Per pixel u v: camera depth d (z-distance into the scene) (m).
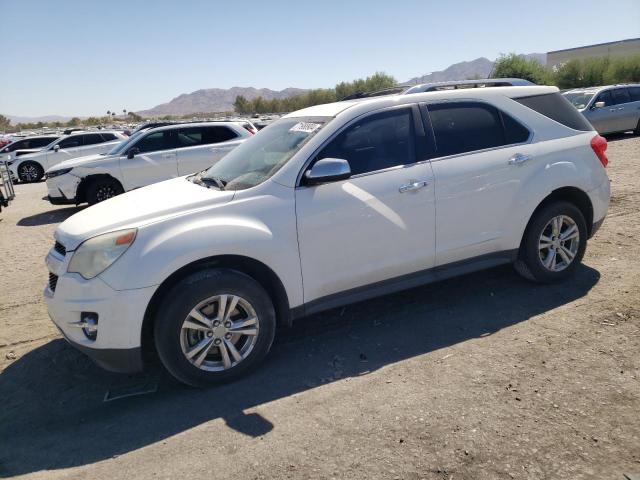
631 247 5.69
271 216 3.66
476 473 2.55
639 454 2.60
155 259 3.33
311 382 3.55
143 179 10.81
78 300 3.40
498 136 4.48
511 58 46.75
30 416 3.44
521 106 4.64
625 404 3.00
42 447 3.08
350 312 4.66
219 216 3.57
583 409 2.98
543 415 2.95
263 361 3.91
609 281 4.79
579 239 4.78
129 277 3.30
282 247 3.66
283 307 3.79
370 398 3.27
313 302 3.89
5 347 4.52
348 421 3.05
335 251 3.86
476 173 4.28
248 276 3.58
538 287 4.82
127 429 3.19
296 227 3.72
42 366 4.13
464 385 3.32
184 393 3.56
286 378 3.63
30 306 5.50
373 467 2.64
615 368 3.38
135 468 2.81
